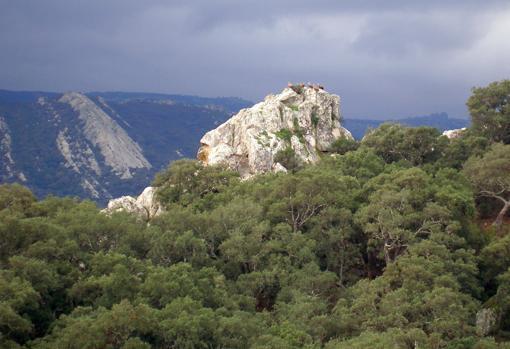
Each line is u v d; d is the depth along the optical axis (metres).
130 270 67.31
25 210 85.25
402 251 82.06
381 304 63.25
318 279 72.88
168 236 78.31
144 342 52.31
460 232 83.31
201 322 56.34
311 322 62.25
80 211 84.75
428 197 84.31
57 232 71.69
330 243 82.88
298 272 74.62
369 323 60.09
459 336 59.34
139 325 53.19
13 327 54.94
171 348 55.19
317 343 57.28
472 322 68.62
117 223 79.88
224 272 78.44
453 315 60.50
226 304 66.19
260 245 79.56
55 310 64.88
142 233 80.56
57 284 64.19
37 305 59.69
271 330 59.84
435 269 68.38
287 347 54.19
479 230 87.00
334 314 65.69
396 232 76.19
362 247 86.75
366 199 89.75
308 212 88.38
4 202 85.12
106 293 62.25
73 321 55.84
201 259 77.31
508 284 71.06
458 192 85.69
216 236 83.38
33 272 62.38
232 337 57.50
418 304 61.41
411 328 57.53
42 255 67.44
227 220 84.44
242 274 76.69
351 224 85.31
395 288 67.75
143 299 60.28
